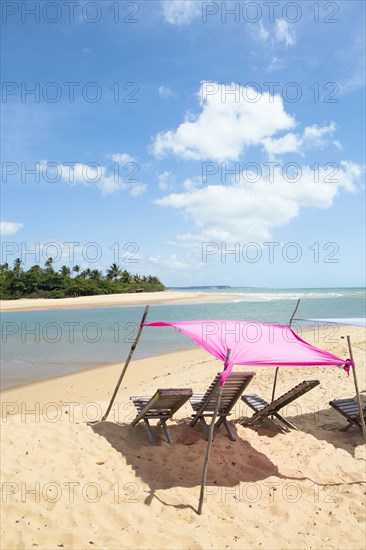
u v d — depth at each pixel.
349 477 6.80
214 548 4.95
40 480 5.99
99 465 6.58
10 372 15.55
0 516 5.20
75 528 5.11
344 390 11.43
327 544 5.16
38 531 5.00
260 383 12.51
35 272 99.56
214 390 7.47
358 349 17.16
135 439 7.64
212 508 5.76
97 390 12.83
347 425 8.66
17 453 6.73
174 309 50.91
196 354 18.97
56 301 74.88
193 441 7.75
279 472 6.82
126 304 65.56
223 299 76.56
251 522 5.54
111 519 5.36
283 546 5.09
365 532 5.41
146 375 14.80
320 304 55.09
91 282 104.31
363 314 36.66
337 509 5.93
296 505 5.94
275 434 8.30
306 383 7.75
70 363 17.17
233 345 6.64
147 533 5.11
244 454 7.31
